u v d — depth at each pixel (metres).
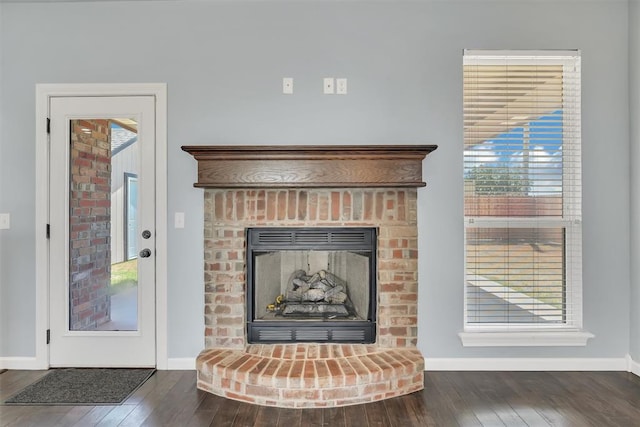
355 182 2.61
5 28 2.81
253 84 2.80
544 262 2.85
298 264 2.94
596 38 2.79
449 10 2.80
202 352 2.64
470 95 2.83
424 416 2.18
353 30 2.80
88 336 2.82
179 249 2.80
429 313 2.80
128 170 2.83
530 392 2.46
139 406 2.28
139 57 2.80
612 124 2.80
